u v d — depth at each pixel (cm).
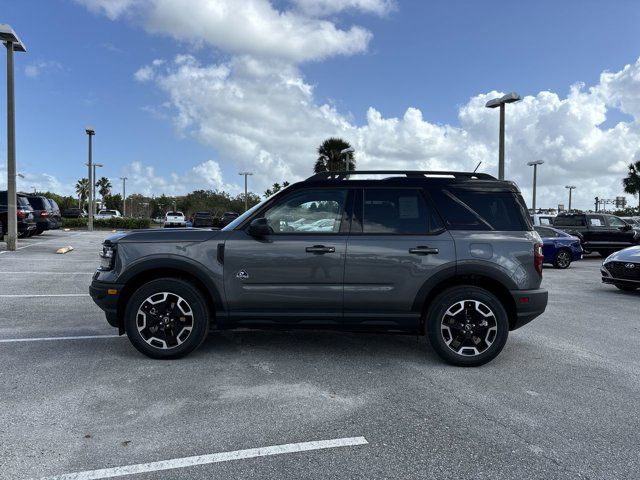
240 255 494
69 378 450
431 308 498
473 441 338
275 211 509
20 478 285
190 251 497
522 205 518
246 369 482
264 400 405
